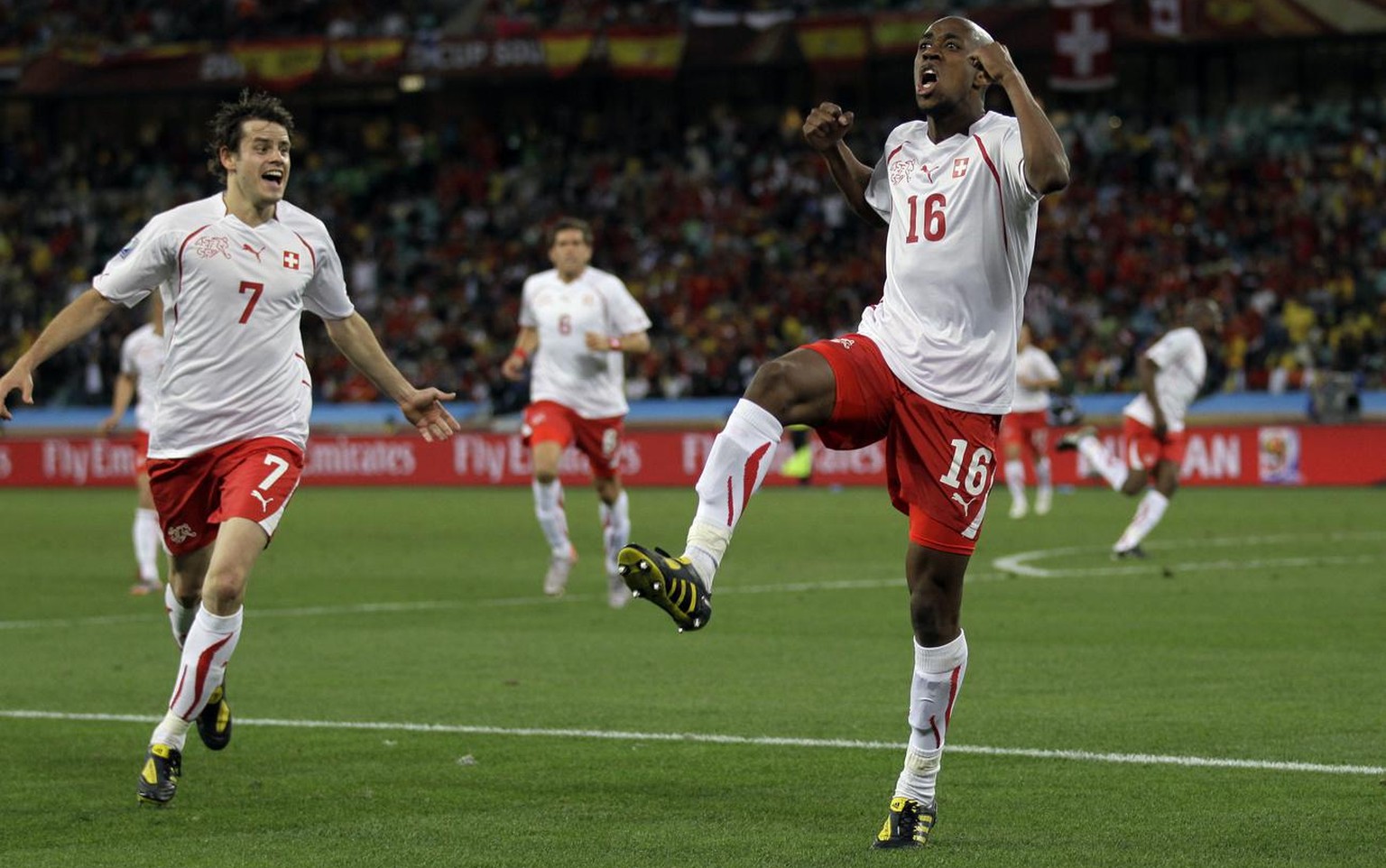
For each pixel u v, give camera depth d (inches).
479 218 5689.0
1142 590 1886.1
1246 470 3937.0
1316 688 1216.8
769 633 1571.1
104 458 4601.4
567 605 1828.2
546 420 1861.5
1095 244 4968.0
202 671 877.8
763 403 776.9
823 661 1384.1
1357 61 5182.1
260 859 754.2
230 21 5831.7
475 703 1185.4
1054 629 1556.3
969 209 786.2
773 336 4916.3
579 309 1845.5
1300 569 2103.8
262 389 944.9
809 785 907.4
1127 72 5383.9
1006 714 1113.4
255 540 904.3
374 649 1481.3
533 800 871.1
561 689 1244.5
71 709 1176.2
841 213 5315.0
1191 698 1171.9
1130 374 4473.4
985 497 792.3
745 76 5797.2
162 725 875.4
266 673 1336.1
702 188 5556.1
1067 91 5423.2
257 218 944.9
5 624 1700.3
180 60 5472.4
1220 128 5270.7
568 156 5871.1
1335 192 4958.2
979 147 788.0
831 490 4010.8
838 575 2133.4
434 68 5285.4
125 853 768.3
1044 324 4709.6
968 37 792.9
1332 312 4603.8
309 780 927.7
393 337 5290.4
